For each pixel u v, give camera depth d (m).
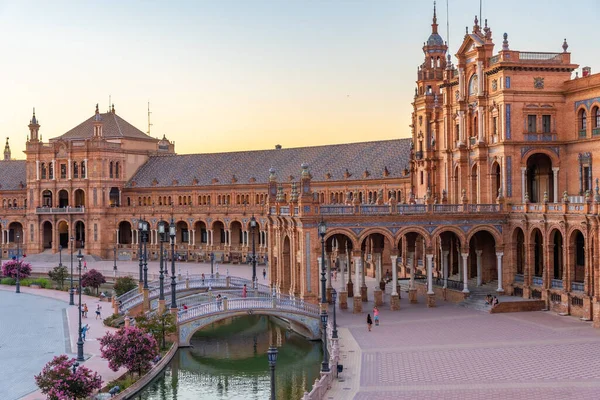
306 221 76.31
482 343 60.41
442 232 82.31
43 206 158.12
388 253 110.38
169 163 161.88
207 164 156.62
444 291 84.69
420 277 95.81
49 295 103.38
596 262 66.38
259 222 137.50
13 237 165.25
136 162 163.75
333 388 48.50
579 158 80.06
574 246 71.50
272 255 92.19
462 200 81.38
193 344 72.69
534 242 78.00
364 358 56.62
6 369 58.88
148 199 157.62
